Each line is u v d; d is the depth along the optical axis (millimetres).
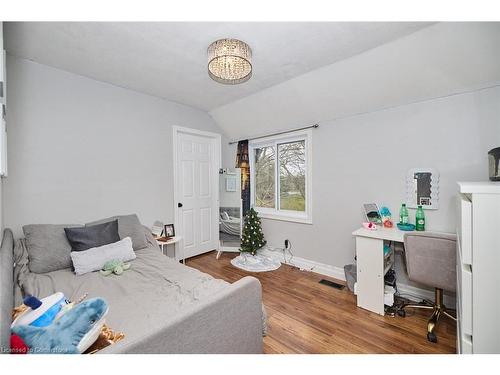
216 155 3828
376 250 1994
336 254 2799
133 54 1990
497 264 1003
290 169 3449
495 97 1840
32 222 2072
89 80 2426
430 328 1677
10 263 1355
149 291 1443
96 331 801
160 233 2783
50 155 2176
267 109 3096
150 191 2951
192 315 882
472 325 1058
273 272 2957
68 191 2281
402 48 1839
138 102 2826
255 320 1195
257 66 2207
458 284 1357
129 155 2746
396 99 2260
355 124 2609
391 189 2367
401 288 2293
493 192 1001
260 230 3482
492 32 1560
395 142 2334
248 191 3803
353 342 1628
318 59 2078
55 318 831
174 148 3209
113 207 2604
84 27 1625
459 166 2000
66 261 1803
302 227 3133
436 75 1938
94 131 2459
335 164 2783
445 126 2057
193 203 3541
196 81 2549
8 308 841
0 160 1318
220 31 1685
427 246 1695
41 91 2123
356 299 2250
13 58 1982
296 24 1610
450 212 2045
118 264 1771
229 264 3254
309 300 2232
